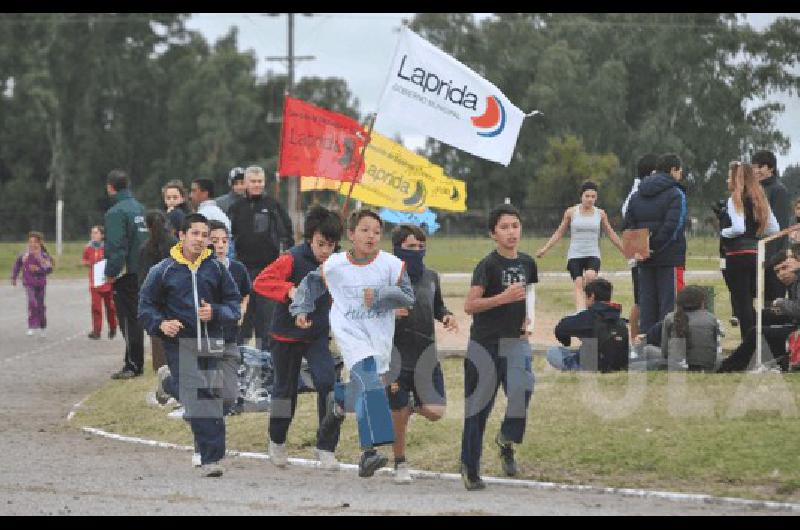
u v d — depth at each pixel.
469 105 36.34
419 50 36.34
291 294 28.22
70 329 67.69
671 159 39.72
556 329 37.09
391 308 26.50
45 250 64.06
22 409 39.12
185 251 28.27
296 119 44.03
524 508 23.86
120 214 43.78
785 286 38.62
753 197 38.88
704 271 70.06
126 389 40.84
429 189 45.72
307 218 28.75
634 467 26.72
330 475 28.16
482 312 26.39
